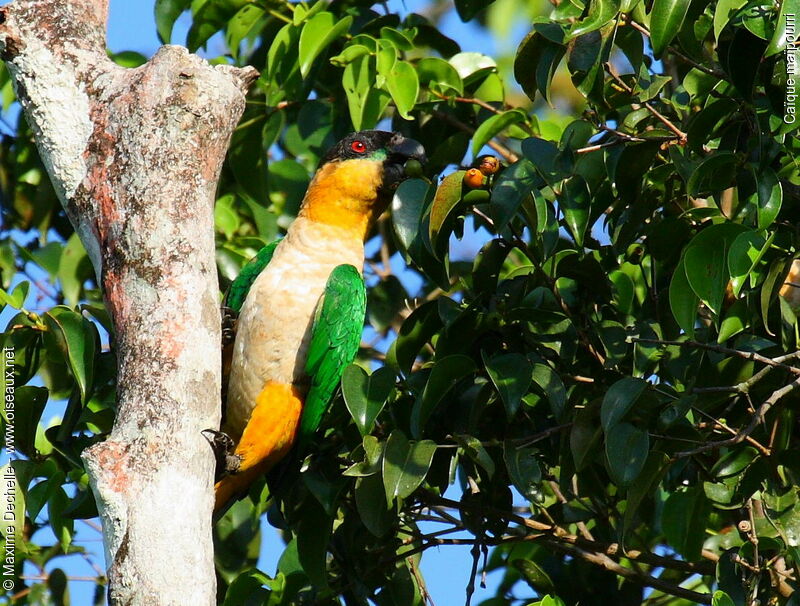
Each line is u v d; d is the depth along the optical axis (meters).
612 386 6.71
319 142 10.69
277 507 8.69
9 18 6.69
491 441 7.84
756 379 7.04
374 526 7.25
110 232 6.22
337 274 8.73
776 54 6.66
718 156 6.88
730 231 6.56
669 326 8.15
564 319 7.62
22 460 8.24
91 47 6.75
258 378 8.62
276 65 9.77
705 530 8.32
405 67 9.23
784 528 6.92
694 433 7.10
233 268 10.16
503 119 8.76
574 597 8.82
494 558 9.98
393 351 8.46
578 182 7.29
